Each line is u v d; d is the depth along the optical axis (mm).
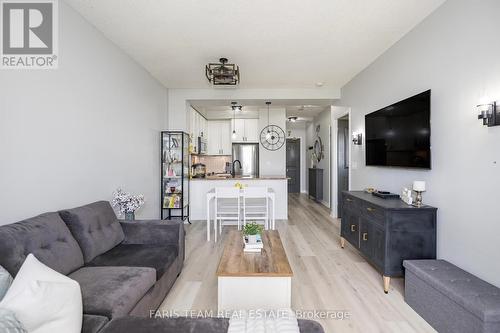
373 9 2512
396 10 2525
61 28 2326
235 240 2537
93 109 2775
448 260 2318
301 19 2697
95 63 2818
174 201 4797
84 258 2049
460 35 2193
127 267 1920
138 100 3877
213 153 7801
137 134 3842
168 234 2682
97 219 2303
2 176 1829
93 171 2770
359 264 3092
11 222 1879
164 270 2145
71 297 1195
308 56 3637
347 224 3496
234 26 2838
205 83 4844
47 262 1638
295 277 2748
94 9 2498
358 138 4246
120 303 1469
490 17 1921
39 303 1069
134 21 2719
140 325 1218
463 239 2160
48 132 2188
